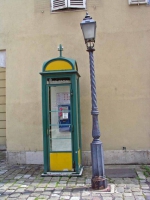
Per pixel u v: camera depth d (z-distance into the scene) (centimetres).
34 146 683
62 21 691
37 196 443
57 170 566
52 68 573
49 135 576
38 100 689
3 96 854
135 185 489
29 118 689
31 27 702
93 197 431
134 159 647
